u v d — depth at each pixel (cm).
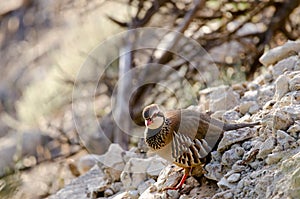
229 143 696
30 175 1562
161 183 737
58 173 1548
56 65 1658
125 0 1588
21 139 1648
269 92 852
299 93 739
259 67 1477
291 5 1485
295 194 586
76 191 900
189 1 1533
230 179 663
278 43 1504
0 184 1483
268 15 1513
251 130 709
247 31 1509
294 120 673
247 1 1479
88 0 1700
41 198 1486
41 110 1675
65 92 1662
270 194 610
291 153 646
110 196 842
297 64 877
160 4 1537
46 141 1639
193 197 693
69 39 1720
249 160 675
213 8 1495
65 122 1650
